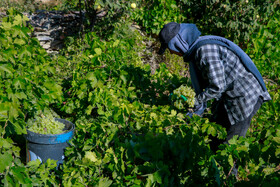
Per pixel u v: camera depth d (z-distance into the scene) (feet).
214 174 6.32
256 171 6.37
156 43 18.31
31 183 6.96
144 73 10.91
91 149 8.08
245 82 8.13
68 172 7.77
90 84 9.63
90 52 10.50
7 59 7.41
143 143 5.56
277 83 17.85
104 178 7.27
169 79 11.21
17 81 7.38
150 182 5.92
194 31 8.36
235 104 8.23
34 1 21.52
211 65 7.81
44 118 9.11
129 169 6.78
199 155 6.64
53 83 8.52
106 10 16.56
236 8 17.47
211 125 7.84
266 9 17.63
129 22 17.88
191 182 6.73
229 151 6.95
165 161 6.08
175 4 18.45
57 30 17.06
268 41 18.15
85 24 17.02
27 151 8.74
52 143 8.40
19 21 8.05
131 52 13.69
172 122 7.83
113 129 7.82
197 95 8.57
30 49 8.22
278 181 5.50
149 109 9.08
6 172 6.53
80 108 10.01
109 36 16.05
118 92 9.78
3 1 18.78
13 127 7.70
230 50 8.10
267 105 12.00
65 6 20.71
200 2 18.61
